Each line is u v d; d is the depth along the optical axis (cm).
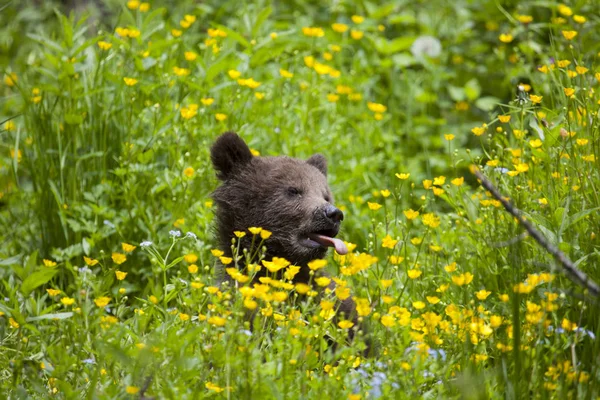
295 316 726
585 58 1179
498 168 946
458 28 1609
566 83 1047
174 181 1070
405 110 1517
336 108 1402
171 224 1062
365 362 755
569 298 792
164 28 1421
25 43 1658
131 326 797
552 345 753
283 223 933
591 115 901
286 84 1375
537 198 909
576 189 849
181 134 1140
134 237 1075
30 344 840
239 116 1217
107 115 1155
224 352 664
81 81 1230
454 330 750
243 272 920
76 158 1110
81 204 1109
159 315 838
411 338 720
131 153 1125
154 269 834
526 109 955
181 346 673
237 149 977
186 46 1348
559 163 894
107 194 1102
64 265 1048
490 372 725
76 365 730
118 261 798
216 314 801
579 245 831
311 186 954
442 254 1005
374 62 1518
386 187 1300
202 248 942
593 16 1307
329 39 1543
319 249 924
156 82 1215
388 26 1688
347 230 1172
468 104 1512
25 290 747
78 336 760
